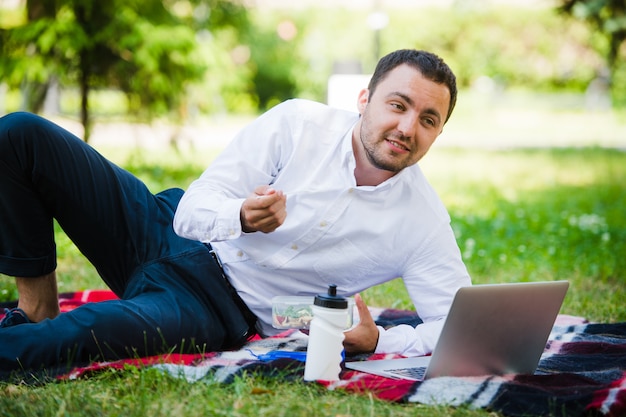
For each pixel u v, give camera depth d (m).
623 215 9.80
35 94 9.98
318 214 3.17
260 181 3.22
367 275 3.30
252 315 3.34
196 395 2.62
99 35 9.23
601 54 25.25
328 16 25.17
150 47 9.34
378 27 15.41
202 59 9.90
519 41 25.83
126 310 2.99
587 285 5.55
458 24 25.17
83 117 9.88
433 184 12.52
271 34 25.58
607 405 2.64
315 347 2.83
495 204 10.43
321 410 2.55
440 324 3.30
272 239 3.20
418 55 3.04
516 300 2.93
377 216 3.21
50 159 3.11
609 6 14.68
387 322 4.03
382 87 3.04
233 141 3.24
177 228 3.15
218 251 3.33
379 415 2.55
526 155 17.47
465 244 7.12
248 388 2.72
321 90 25.09
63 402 2.52
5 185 3.09
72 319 2.92
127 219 3.27
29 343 2.86
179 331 3.08
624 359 3.41
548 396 2.70
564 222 8.84
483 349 2.97
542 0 16.19
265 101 26.56
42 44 9.01
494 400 2.70
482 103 28.86
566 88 30.30
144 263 3.28
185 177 10.59
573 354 3.55
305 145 3.19
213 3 12.05
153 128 10.41
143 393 2.62
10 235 3.17
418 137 3.03
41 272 3.23
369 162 3.14
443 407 2.64
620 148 19.19
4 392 2.65
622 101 25.33
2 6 11.55
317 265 3.23
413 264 3.32
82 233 3.29
